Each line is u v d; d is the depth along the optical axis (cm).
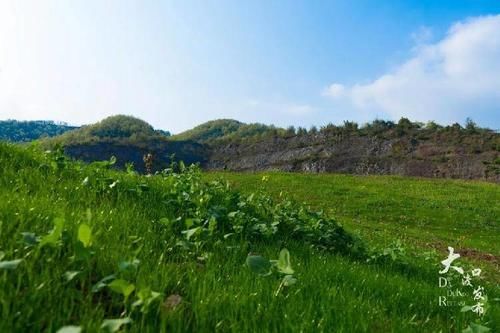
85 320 270
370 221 3888
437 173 13012
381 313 434
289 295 395
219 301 341
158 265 382
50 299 284
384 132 17038
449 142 14850
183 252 480
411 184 6556
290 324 325
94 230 445
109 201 636
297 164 16612
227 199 807
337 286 491
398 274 749
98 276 350
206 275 393
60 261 345
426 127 16775
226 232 648
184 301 337
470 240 3334
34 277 303
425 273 882
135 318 292
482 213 4653
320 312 380
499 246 3206
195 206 683
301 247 698
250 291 379
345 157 16075
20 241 332
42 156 848
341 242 842
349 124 18438
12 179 648
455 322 499
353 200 4866
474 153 13475
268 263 369
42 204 487
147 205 666
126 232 474
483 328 360
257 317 332
